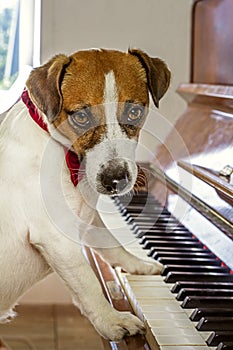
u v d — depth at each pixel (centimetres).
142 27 293
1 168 152
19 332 267
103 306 145
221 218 158
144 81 148
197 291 144
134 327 138
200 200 175
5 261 154
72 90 141
